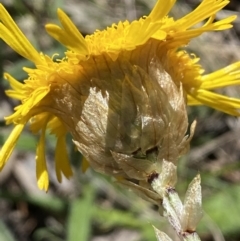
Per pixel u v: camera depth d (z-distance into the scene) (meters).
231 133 0.12
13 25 0.05
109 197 0.11
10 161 0.13
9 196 0.11
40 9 0.12
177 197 0.05
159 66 0.05
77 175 0.11
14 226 0.12
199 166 0.12
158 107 0.05
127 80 0.05
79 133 0.05
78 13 0.12
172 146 0.05
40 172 0.05
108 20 0.13
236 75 0.05
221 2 0.05
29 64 0.10
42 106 0.05
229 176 0.12
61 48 0.11
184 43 0.05
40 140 0.05
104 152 0.05
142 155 0.05
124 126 0.05
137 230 0.11
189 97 0.06
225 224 0.10
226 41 0.13
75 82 0.05
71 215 0.10
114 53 0.05
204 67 0.12
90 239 0.11
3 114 0.12
